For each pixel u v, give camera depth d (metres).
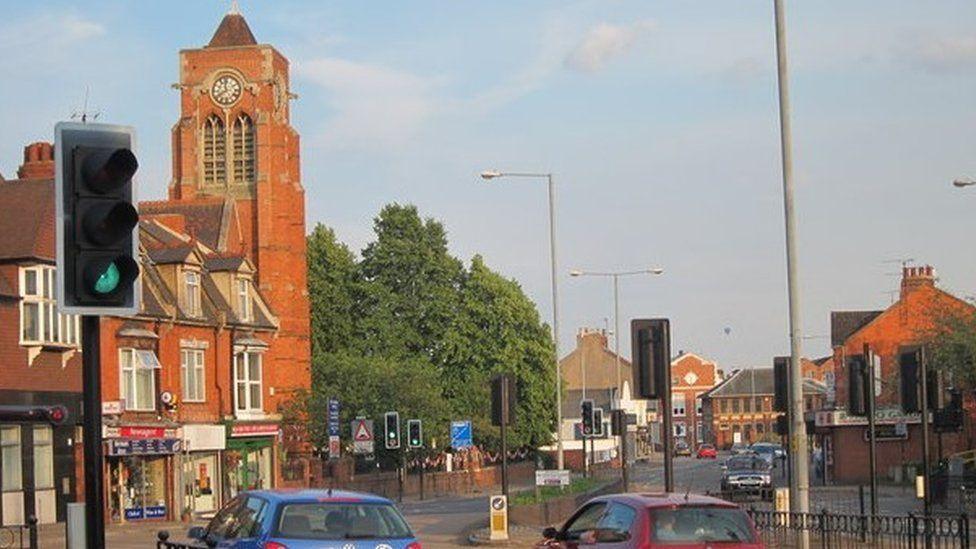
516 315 97.25
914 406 28.69
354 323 97.69
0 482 50.44
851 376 31.14
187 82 91.75
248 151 90.75
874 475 30.91
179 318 62.22
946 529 28.52
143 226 66.50
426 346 97.06
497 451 98.19
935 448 72.31
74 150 11.95
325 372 81.94
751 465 57.88
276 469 69.81
